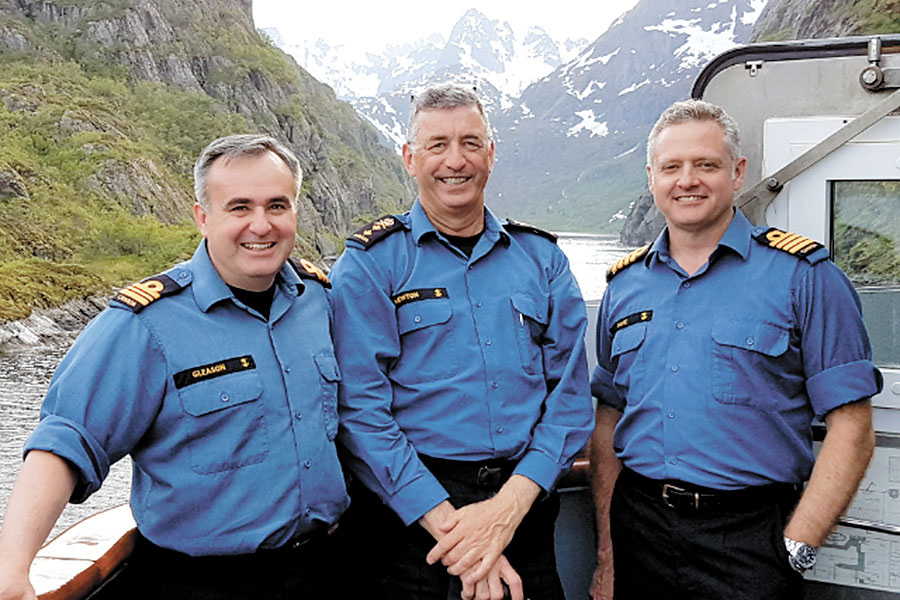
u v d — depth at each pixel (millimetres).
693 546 1937
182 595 1710
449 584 1911
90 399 1588
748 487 1925
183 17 117812
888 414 2188
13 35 96250
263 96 112688
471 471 1922
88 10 107938
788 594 1899
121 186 70188
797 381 1947
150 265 59094
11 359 35250
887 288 2195
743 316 1938
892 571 2215
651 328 2045
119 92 93188
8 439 21938
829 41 2178
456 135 1958
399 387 1970
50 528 1495
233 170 1710
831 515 1867
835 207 2227
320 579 1831
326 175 108375
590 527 2418
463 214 2012
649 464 2010
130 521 1883
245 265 1717
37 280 44750
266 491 1713
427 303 1969
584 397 2047
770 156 2268
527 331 2016
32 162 69688
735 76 2285
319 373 1823
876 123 2137
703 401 1942
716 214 1971
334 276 1982
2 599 1355
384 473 1872
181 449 1683
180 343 1688
